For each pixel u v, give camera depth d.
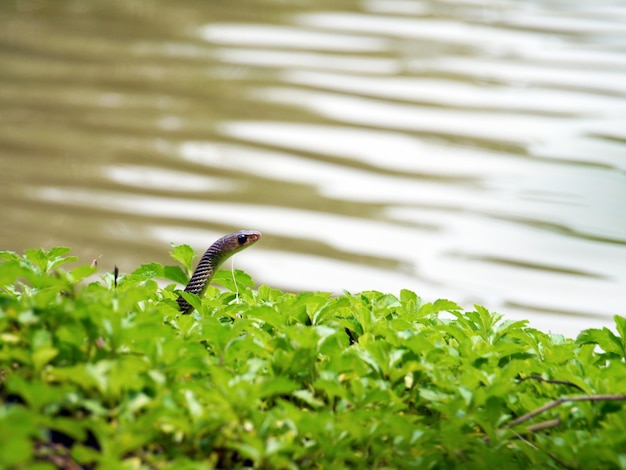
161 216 16.05
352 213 16.64
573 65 26.34
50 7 30.64
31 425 2.84
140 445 3.11
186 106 21.95
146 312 3.75
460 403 3.52
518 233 15.96
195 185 17.45
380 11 32.16
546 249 15.24
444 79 24.78
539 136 20.69
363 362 3.88
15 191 16.50
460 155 19.48
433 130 21.03
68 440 3.59
